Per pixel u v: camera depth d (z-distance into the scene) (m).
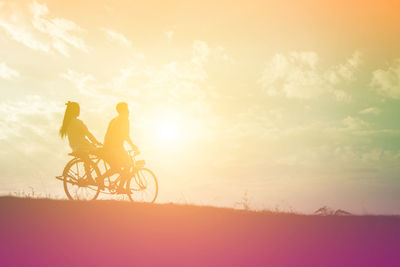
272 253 6.32
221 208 8.93
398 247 7.12
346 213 9.40
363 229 8.05
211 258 5.90
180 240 6.52
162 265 5.51
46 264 5.23
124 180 9.62
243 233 7.19
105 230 6.62
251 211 9.01
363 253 6.69
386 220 8.84
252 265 5.78
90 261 5.43
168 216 7.73
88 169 9.58
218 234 6.99
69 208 7.58
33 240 5.96
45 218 6.91
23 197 8.20
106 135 9.73
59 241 6.00
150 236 6.56
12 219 6.72
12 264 5.14
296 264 5.96
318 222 8.40
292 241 7.01
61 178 9.39
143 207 8.20
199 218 7.82
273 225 7.86
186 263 5.65
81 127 9.61
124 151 9.76
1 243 5.75
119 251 5.85
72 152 9.54
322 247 6.83
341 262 6.20
